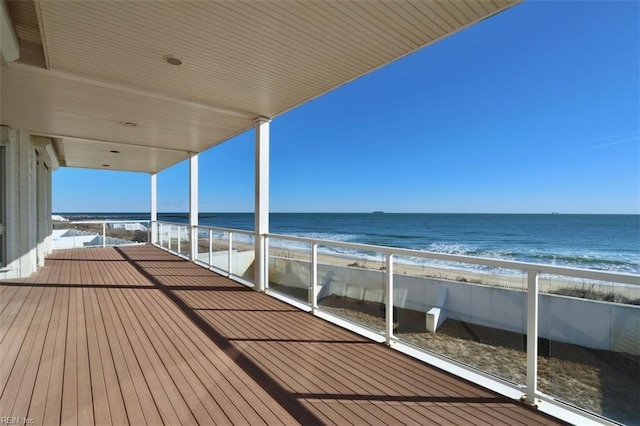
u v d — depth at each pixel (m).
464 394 2.12
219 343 2.92
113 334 3.09
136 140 6.61
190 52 3.04
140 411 1.88
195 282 5.39
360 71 3.42
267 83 3.74
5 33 2.53
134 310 3.86
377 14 2.46
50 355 2.61
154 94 4.05
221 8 2.39
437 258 2.52
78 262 7.24
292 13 2.45
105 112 4.78
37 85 3.78
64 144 7.03
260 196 4.95
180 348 2.80
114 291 4.73
